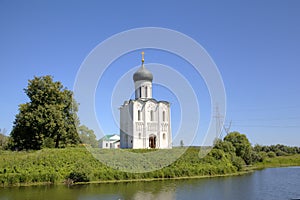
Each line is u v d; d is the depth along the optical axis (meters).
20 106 52.00
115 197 30.28
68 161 42.38
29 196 30.34
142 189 35.12
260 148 108.00
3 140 71.88
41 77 53.50
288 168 74.94
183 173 46.72
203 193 33.41
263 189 37.00
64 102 54.44
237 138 75.25
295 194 33.81
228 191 35.00
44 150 44.91
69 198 29.56
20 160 39.94
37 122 49.12
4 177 36.34
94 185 37.62
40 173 38.50
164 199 29.81
